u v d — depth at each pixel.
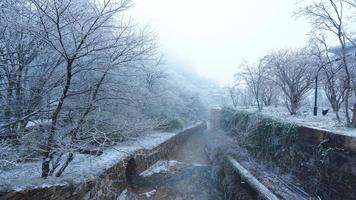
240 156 9.06
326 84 9.91
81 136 5.12
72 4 4.54
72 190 4.55
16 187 3.41
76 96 5.53
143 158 9.13
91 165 5.70
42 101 5.17
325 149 5.03
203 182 9.12
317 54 8.78
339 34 6.30
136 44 5.56
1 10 4.65
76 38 4.71
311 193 5.29
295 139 6.34
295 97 9.88
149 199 7.44
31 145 4.96
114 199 6.52
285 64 10.70
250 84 16.56
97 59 5.17
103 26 4.70
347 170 4.34
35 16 4.79
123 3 4.79
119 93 5.85
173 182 8.80
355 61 7.45
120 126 6.29
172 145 13.87
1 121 4.97
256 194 5.83
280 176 6.60
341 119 7.82
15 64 4.96
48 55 5.31
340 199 4.43
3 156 4.75
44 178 4.33
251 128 9.92
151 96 7.81
